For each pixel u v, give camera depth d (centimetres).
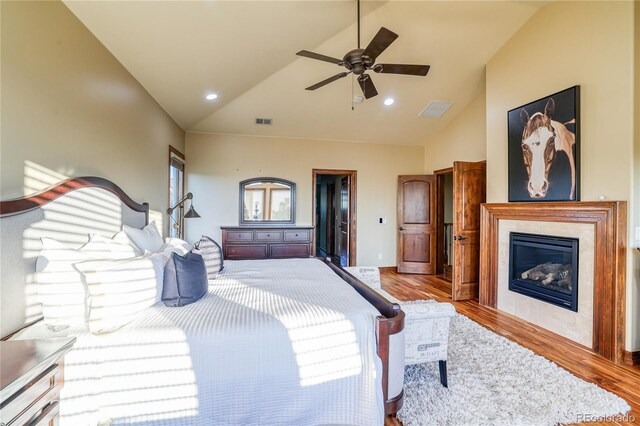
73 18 212
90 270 156
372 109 522
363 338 171
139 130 328
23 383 95
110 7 217
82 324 164
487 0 334
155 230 309
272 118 531
